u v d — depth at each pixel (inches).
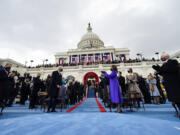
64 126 67.6
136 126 68.6
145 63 712.4
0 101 138.9
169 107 195.0
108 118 91.4
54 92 159.6
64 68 780.0
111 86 151.3
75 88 300.4
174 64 109.5
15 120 81.2
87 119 86.4
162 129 63.4
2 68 135.4
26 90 284.7
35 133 55.1
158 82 276.8
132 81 169.8
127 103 174.7
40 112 163.3
